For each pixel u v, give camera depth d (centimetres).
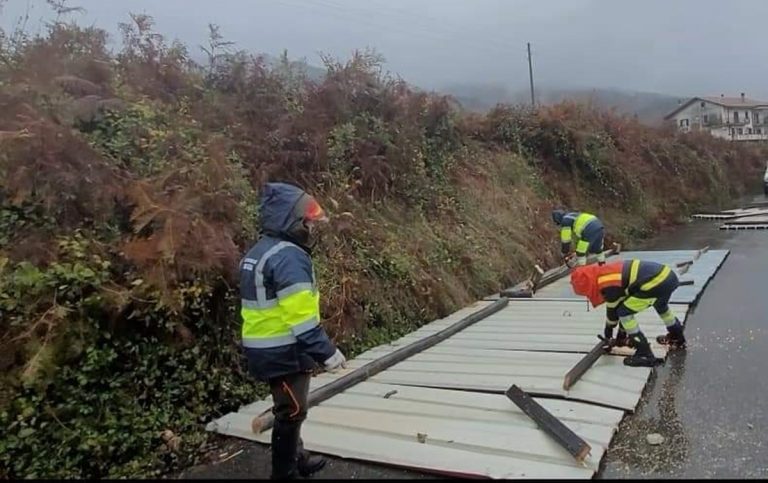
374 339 638
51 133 464
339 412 433
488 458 347
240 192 581
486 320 742
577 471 327
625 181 1705
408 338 657
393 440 380
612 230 1502
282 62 830
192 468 372
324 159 783
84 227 468
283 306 315
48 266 417
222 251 477
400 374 526
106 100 557
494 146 1419
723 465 333
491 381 487
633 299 523
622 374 494
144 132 566
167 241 439
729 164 2611
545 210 1323
